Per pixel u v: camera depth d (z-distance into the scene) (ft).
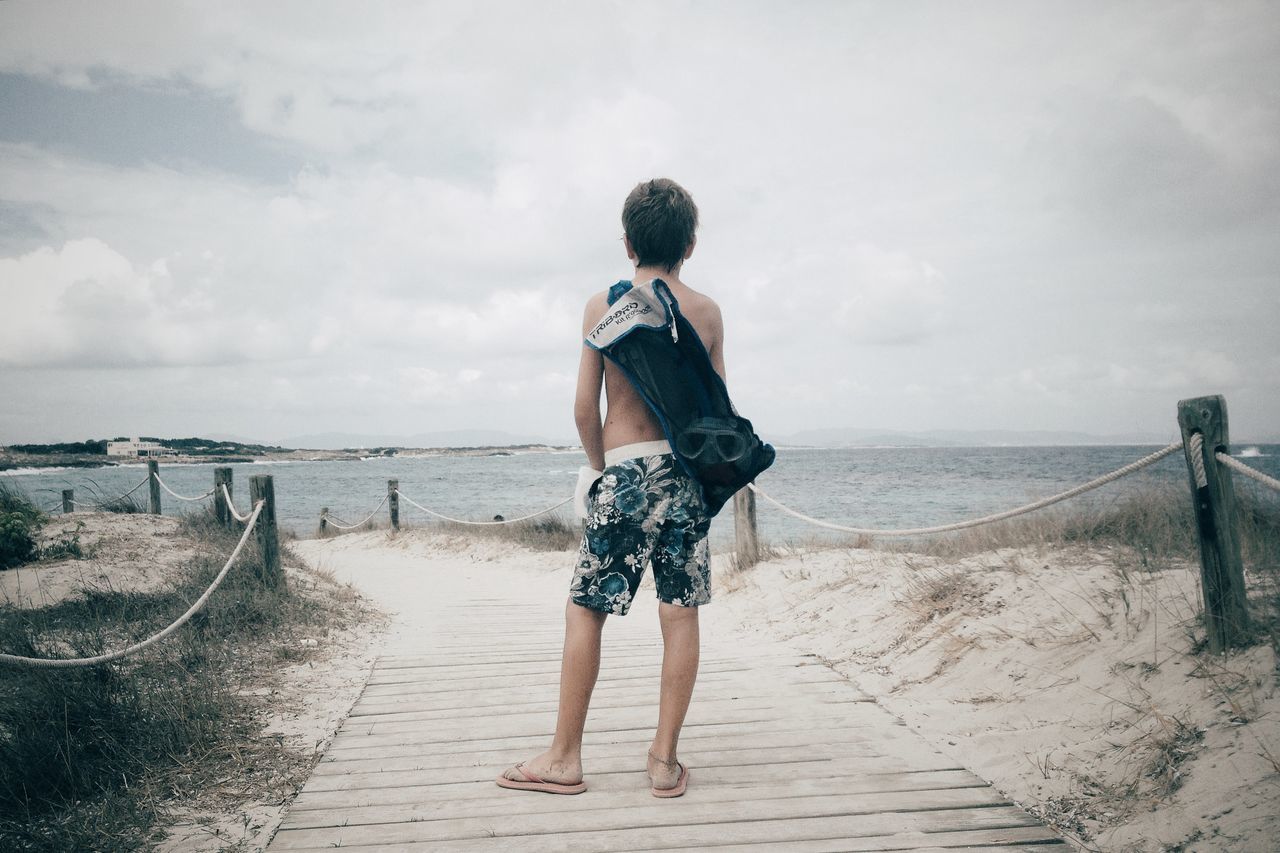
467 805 8.02
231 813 8.33
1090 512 20.95
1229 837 6.39
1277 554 12.50
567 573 32.01
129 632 14.71
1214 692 8.63
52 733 9.14
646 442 7.97
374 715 11.30
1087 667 10.71
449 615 21.35
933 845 7.00
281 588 19.74
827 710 11.16
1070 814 7.61
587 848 7.04
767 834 7.26
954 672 12.30
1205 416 9.39
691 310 8.13
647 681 12.77
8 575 19.52
